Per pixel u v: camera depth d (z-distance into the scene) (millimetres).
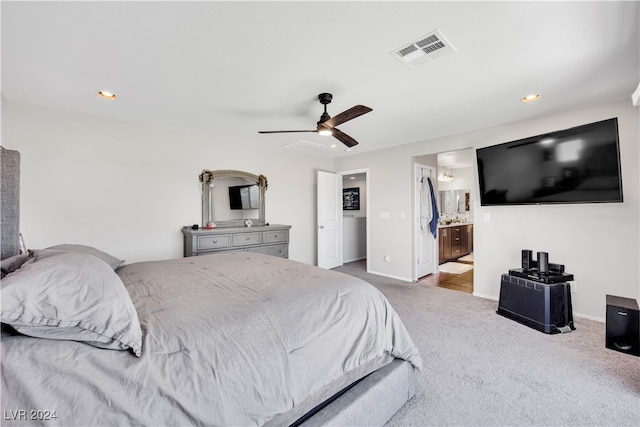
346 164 5352
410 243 4398
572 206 2904
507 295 2896
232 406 903
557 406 1585
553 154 2713
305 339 1212
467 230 6699
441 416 1508
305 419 1180
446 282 4336
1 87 2348
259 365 1023
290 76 2154
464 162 6508
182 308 1223
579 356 2119
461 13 1471
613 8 1428
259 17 1498
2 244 1392
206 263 2238
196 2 1388
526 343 2328
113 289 978
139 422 753
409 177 4375
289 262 2279
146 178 3367
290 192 4883
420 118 3127
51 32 1612
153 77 2170
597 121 2541
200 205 3807
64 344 837
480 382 1807
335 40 1705
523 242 3236
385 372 1506
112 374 804
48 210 2791
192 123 3328
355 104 2707
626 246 2621
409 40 1707
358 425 1271
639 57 1893
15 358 759
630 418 1495
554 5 1412
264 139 4086
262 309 1246
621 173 2520
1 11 1427
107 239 3107
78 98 2576
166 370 867
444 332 2539
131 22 1532
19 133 2646
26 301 796
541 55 1870
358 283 1701
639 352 2121
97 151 3047
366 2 1392
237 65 1993
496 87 2348
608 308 2254
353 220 6238
